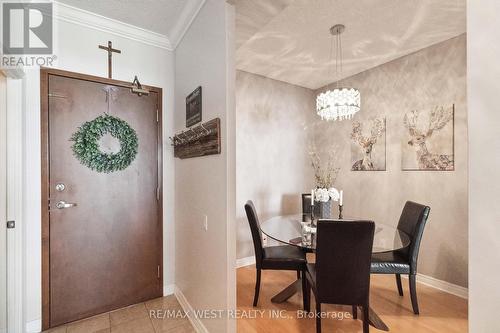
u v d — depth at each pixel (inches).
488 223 22.4
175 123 103.2
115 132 91.8
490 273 22.2
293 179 154.4
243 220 134.4
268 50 112.3
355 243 66.9
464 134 98.9
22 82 74.2
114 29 91.8
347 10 84.8
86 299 86.0
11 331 71.5
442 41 104.9
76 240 84.6
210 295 72.3
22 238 74.1
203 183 77.1
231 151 64.2
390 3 81.4
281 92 149.9
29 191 77.4
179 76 98.5
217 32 68.2
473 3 23.5
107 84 90.8
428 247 109.4
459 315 87.4
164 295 101.3
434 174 107.8
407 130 117.0
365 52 114.5
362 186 136.8
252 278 119.2
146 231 97.8
